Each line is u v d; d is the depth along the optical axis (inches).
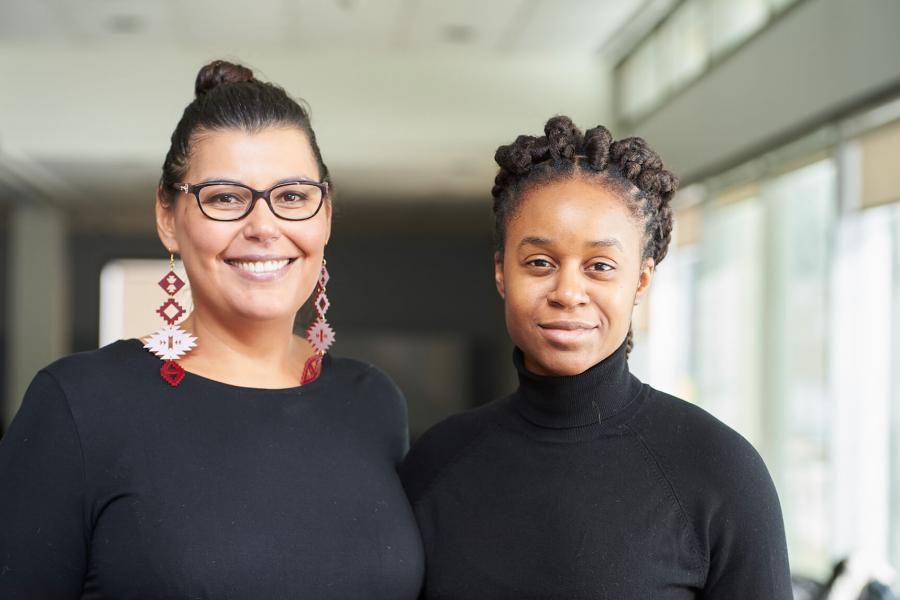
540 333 54.5
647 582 53.3
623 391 56.9
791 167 220.2
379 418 66.3
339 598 57.8
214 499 57.1
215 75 62.1
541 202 53.5
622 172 54.3
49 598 55.4
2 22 299.7
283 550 57.1
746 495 53.2
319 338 66.4
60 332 460.1
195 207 58.6
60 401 56.4
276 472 59.2
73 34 312.3
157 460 57.0
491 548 56.9
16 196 422.6
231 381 61.9
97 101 328.5
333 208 65.6
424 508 61.3
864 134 188.1
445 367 558.9
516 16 294.4
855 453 186.5
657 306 304.5
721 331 261.0
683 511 53.9
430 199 436.8
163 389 59.2
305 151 60.7
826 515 199.6
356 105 334.3
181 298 61.8
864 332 186.4
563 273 53.5
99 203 443.5
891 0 167.6
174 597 55.1
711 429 55.4
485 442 60.1
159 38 316.5
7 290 541.6
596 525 54.6
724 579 53.5
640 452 55.7
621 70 337.1
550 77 337.7
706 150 262.2
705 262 271.1
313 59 333.4
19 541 54.6
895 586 153.4
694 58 274.4
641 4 283.0
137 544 55.4
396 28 305.9
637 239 54.5
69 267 561.6
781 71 215.3
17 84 326.6
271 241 58.7
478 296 590.2
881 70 171.9
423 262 589.9
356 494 60.7
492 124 336.5
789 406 220.8
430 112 335.6
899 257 176.7
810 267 211.2
